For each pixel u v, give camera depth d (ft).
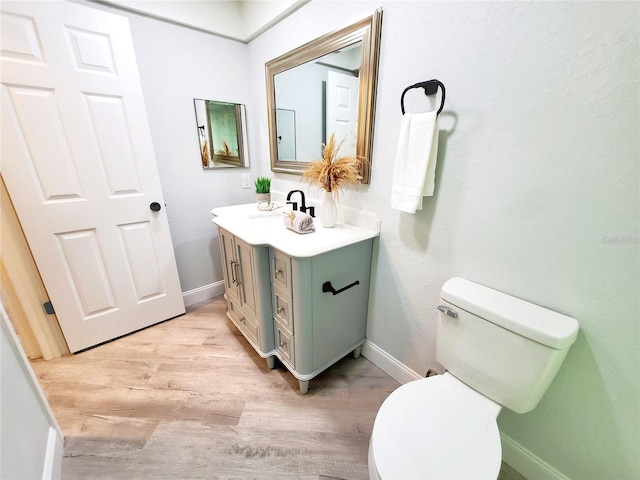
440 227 3.63
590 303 2.60
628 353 2.48
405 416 2.75
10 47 3.93
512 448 3.46
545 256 2.80
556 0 2.34
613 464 2.76
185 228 6.79
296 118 5.56
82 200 4.92
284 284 4.06
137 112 5.17
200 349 5.59
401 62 3.60
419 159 3.31
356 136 4.39
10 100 4.07
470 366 3.11
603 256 2.46
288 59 5.29
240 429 3.98
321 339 4.38
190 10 5.60
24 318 4.95
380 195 4.31
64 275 5.02
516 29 2.60
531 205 2.80
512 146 2.82
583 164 2.43
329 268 4.04
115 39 4.69
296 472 3.47
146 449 3.69
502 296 3.09
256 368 5.11
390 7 3.55
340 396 4.54
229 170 7.10
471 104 3.03
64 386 4.63
